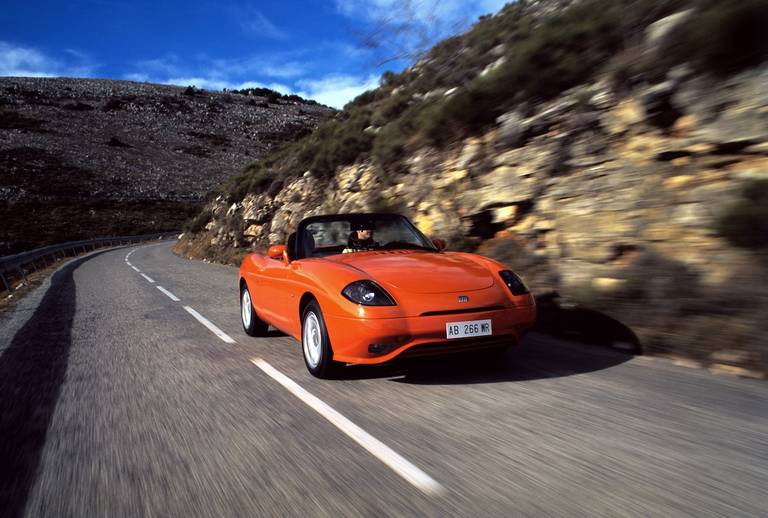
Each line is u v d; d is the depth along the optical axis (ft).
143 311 29.43
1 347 21.62
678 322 15.52
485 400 12.28
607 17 27.81
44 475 9.40
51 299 37.35
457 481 8.27
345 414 11.75
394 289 13.42
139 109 333.62
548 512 7.20
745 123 18.17
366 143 51.57
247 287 21.75
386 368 15.58
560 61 29.30
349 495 8.01
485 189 28.09
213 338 21.42
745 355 13.69
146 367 17.01
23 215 164.76
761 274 14.70
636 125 22.44
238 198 77.61
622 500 7.42
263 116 360.89
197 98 382.22
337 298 13.56
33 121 269.64
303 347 15.80
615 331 17.26
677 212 18.52
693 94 20.47
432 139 36.91
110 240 139.64
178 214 198.70
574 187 23.27
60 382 15.76
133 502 8.19
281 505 7.82
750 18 18.42
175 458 9.80
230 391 13.98
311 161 61.26
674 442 9.41
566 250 21.75
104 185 212.02
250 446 10.18
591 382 13.33
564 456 9.00
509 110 31.27
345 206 45.44
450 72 48.91
